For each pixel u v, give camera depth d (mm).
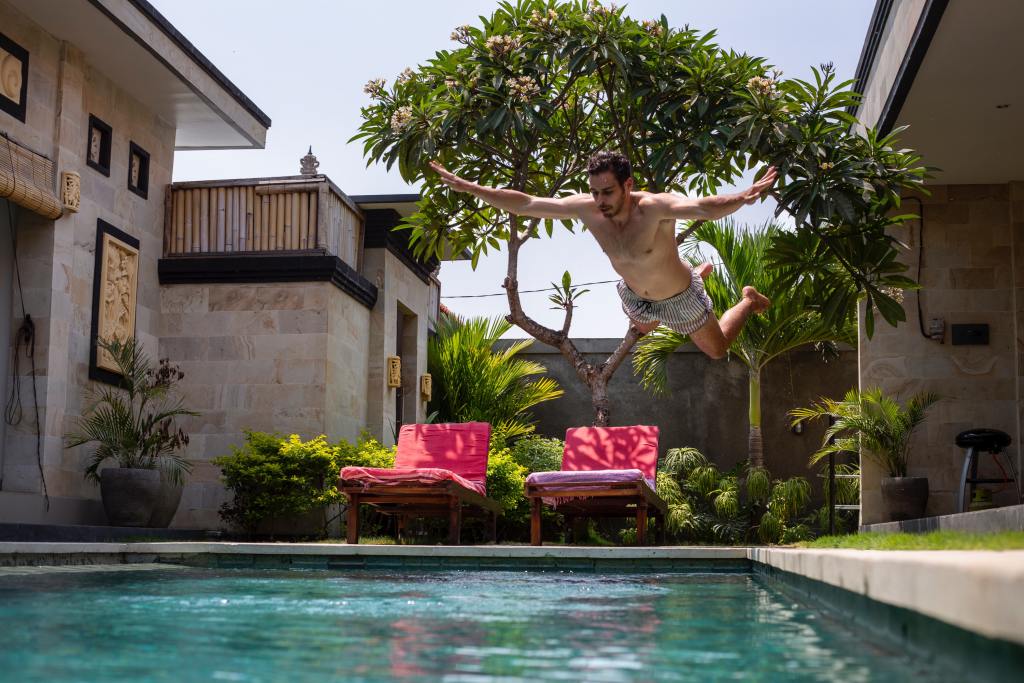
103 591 4367
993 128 9102
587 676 2221
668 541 11734
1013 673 1667
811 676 2197
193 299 11391
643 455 9297
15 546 5566
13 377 9234
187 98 11203
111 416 9492
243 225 11555
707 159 9344
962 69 7895
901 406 10352
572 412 14555
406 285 13766
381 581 5441
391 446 12781
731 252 11836
